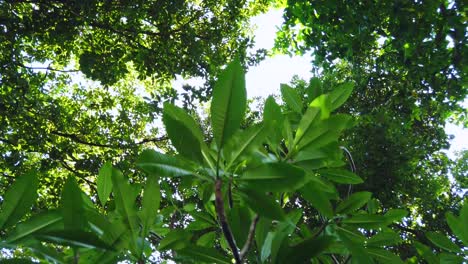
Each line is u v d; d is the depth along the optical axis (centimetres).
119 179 149
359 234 200
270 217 138
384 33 984
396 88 1166
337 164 200
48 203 1212
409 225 1303
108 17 1233
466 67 919
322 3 966
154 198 148
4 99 1023
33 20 1142
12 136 1138
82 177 1232
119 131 1403
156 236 204
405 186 1253
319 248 137
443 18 910
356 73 1144
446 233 1277
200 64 1293
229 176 142
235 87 128
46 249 139
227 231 134
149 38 1379
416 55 959
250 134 141
